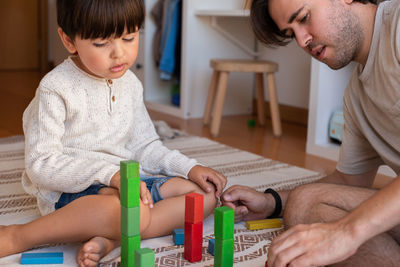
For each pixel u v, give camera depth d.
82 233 0.97
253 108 3.15
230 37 2.90
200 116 2.93
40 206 1.14
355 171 1.20
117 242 1.02
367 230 0.72
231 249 0.84
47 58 5.18
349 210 0.92
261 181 1.61
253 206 1.21
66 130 1.12
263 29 1.07
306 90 2.78
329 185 1.00
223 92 2.40
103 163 1.06
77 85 1.10
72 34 1.02
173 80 3.25
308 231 0.76
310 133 2.12
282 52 2.91
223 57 2.96
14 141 2.09
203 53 2.87
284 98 2.94
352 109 1.14
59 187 1.06
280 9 0.96
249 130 2.59
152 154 1.23
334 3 0.94
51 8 5.07
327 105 2.10
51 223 0.97
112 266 0.95
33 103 1.14
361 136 1.16
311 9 0.94
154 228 1.08
